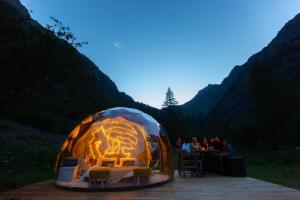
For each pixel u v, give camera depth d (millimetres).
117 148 13094
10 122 22047
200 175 10234
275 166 17891
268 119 28656
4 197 6562
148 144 12883
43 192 7246
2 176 9758
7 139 16609
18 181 8922
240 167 9945
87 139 12141
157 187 7891
